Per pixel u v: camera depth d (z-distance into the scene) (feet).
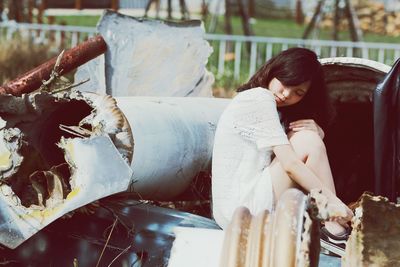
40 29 45.21
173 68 18.99
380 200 11.99
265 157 13.70
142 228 13.79
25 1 60.59
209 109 16.61
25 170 13.84
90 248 13.99
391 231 12.09
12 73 32.99
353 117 16.94
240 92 14.01
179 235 12.98
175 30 19.29
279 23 81.20
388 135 14.40
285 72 13.74
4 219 13.51
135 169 14.20
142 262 13.46
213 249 12.56
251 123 13.57
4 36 44.75
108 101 13.57
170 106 15.72
